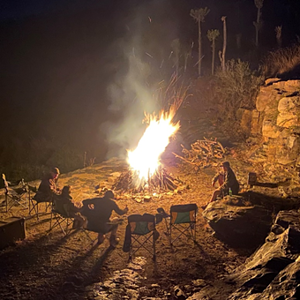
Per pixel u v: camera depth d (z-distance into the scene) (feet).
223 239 21.83
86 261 19.34
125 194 30.68
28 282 17.29
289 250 16.29
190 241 21.77
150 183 31.63
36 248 20.77
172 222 21.09
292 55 48.29
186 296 16.10
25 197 30.17
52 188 25.29
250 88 47.65
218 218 21.95
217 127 48.24
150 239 21.97
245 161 37.88
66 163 48.16
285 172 30.86
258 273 15.24
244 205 23.73
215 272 18.37
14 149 52.39
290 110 35.22
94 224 20.65
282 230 19.11
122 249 20.74
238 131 45.70
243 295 14.10
